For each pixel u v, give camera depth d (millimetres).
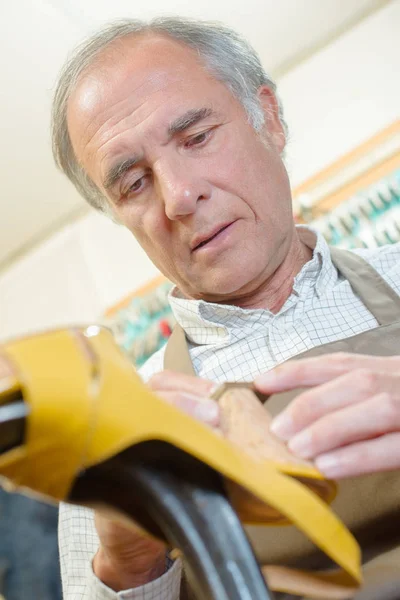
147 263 3232
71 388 405
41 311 3520
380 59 2771
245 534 445
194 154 1248
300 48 2936
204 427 445
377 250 1507
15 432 398
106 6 2504
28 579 2197
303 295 1357
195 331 1416
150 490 446
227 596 415
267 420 598
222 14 2684
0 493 2291
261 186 1277
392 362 669
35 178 3115
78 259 3436
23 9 2420
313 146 2836
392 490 932
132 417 416
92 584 874
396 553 813
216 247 1239
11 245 3562
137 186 1311
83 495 460
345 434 552
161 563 881
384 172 2508
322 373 641
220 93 1310
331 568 911
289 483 466
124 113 1264
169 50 1328
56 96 1447
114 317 3010
